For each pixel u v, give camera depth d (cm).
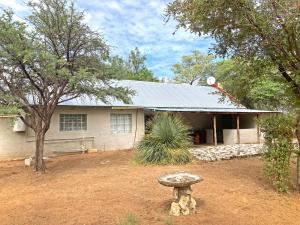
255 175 944
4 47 962
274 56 747
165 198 698
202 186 803
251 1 677
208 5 697
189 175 631
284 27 675
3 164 1339
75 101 1647
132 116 1883
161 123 1293
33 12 1038
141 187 808
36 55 953
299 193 740
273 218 566
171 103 2039
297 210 615
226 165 1141
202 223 538
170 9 773
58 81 1066
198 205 639
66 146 1623
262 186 803
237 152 1452
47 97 1101
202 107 2116
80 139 1675
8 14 995
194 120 2242
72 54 1105
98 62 1138
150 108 1834
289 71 759
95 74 1090
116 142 1808
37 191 810
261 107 2391
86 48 1115
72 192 780
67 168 1162
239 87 893
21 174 1068
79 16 1130
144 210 614
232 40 801
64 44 1075
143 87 2195
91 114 1727
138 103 1892
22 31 958
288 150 750
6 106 969
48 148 1561
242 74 855
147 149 1220
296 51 712
